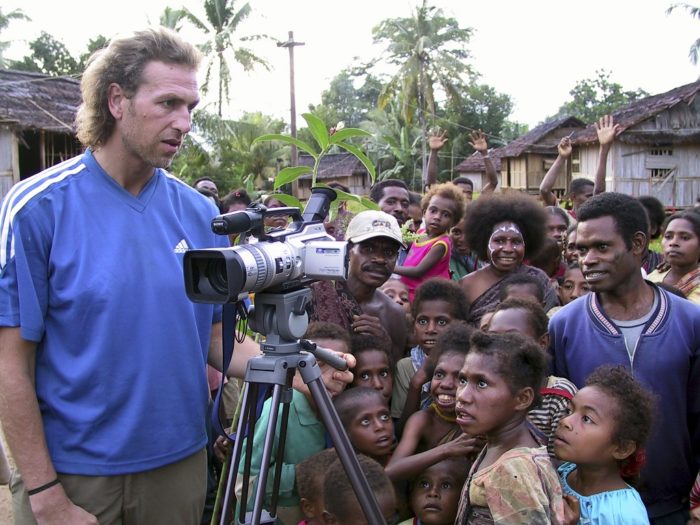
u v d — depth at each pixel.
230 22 34.47
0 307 1.89
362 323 3.16
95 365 1.97
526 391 2.16
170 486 2.14
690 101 21.84
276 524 2.66
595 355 2.58
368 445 2.64
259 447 2.61
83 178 2.02
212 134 31.47
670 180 22.50
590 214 2.55
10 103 15.83
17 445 1.92
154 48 1.94
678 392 2.47
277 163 33.16
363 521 2.24
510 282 3.40
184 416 2.15
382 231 3.27
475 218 4.09
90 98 2.00
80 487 2.00
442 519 2.55
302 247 1.91
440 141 7.65
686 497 2.54
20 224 1.90
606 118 6.26
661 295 2.57
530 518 1.95
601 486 2.21
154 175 2.17
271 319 1.86
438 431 2.74
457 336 2.72
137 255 2.04
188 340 2.15
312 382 1.86
